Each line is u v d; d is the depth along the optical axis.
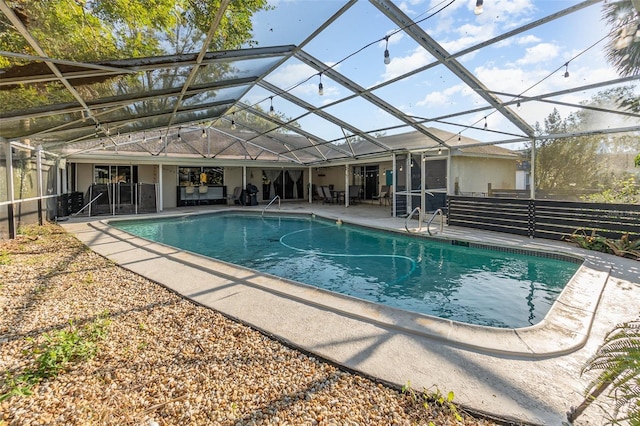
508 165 14.15
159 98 6.14
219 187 19.42
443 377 2.54
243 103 9.39
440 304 4.98
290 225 12.94
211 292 4.55
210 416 2.15
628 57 5.68
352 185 20.66
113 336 3.26
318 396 2.34
